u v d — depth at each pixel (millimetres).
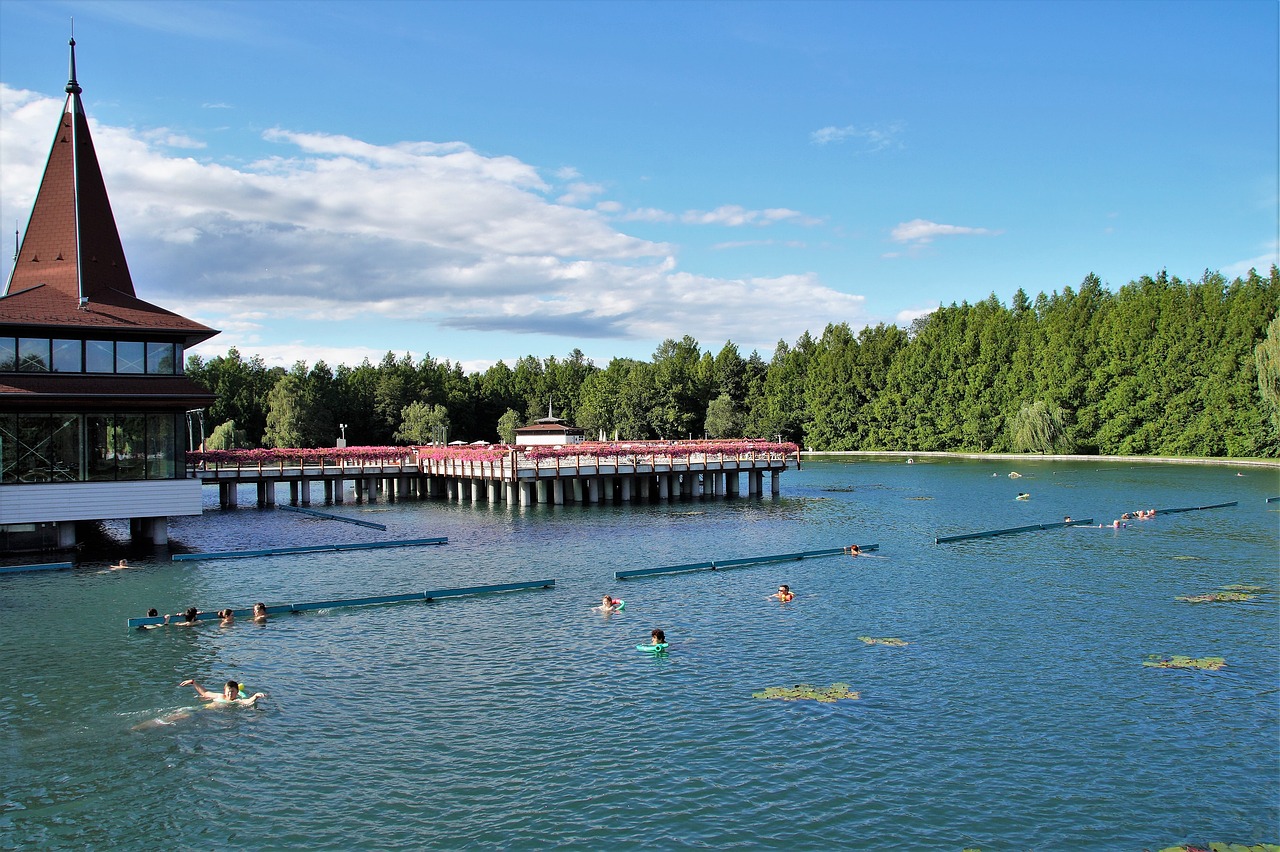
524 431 104375
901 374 153125
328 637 29781
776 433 165250
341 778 19328
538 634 30047
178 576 39750
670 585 37750
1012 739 21078
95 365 43219
